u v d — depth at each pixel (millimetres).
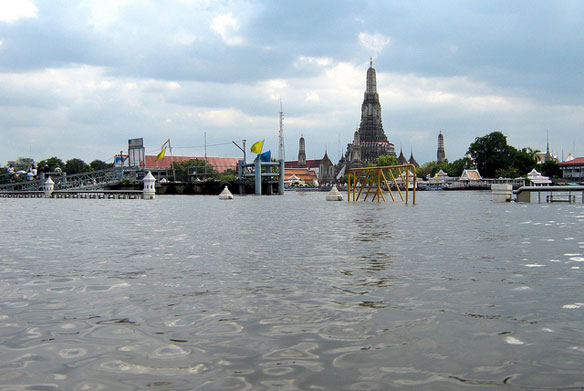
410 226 28922
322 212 46875
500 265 14508
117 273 13562
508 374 6555
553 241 20641
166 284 12031
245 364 6953
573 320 8820
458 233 24328
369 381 6375
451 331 8266
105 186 145500
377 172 75250
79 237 23391
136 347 7641
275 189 165750
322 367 6824
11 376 6613
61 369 6832
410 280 12328
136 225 30922
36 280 12648
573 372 6598
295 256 16500
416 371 6672
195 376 6562
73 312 9578
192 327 8570
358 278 12617
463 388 6156
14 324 8836
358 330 8352
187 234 24547
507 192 67250
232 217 39281
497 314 9219
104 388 6234
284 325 8656
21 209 57375
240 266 14539
